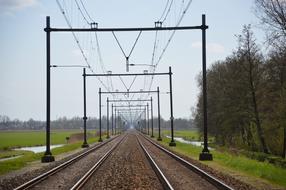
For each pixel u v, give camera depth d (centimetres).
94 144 6788
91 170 2375
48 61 3195
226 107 6238
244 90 5541
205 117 3294
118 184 1834
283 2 4047
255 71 5422
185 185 1797
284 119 4525
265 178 2056
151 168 2584
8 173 2394
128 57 2958
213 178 1855
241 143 6888
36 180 1914
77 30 2761
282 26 4028
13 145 8694
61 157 3797
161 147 4894
